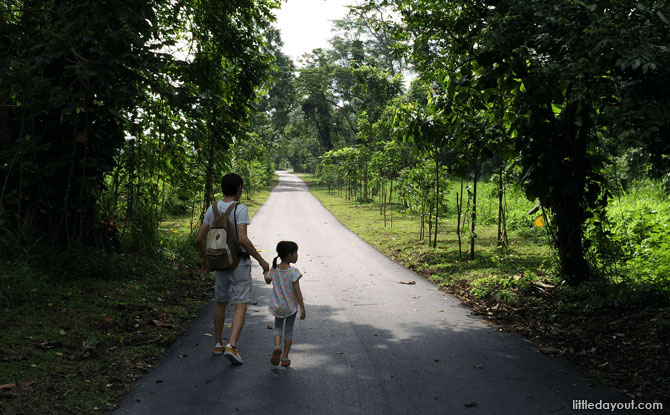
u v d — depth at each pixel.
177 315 6.42
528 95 6.85
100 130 8.08
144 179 10.08
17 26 7.67
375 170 29.41
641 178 16.19
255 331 5.86
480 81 7.43
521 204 18.72
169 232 14.56
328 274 10.00
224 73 11.10
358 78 30.69
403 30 8.86
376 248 14.12
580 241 7.73
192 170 10.93
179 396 3.89
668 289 6.50
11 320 5.12
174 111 8.58
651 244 9.42
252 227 19.16
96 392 3.84
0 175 7.55
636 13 5.68
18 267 6.45
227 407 3.69
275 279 4.72
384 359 4.86
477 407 3.73
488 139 8.58
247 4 11.15
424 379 4.32
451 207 22.36
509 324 6.22
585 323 5.82
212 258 4.69
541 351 5.10
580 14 5.67
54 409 3.44
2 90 6.98
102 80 7.12
